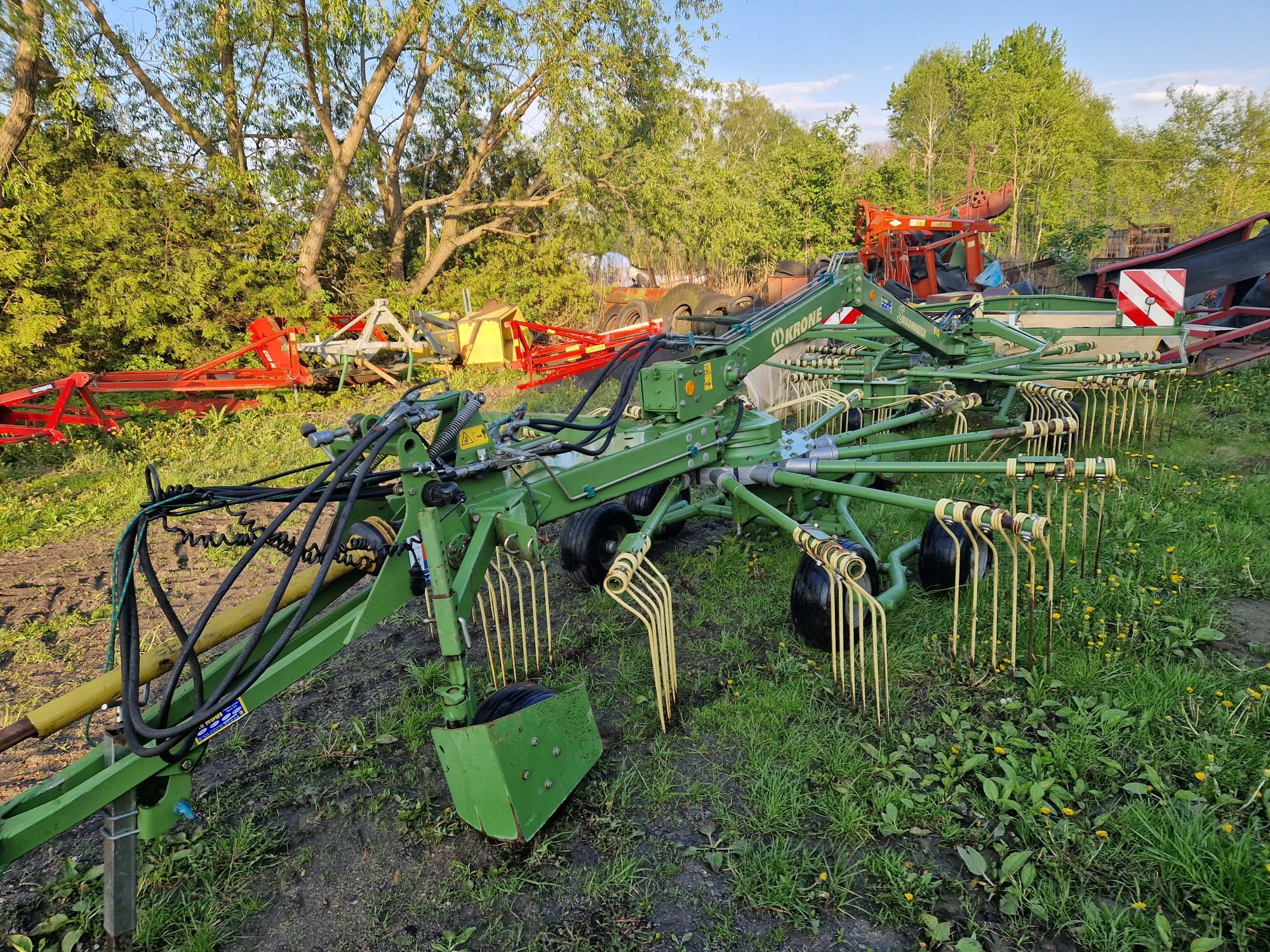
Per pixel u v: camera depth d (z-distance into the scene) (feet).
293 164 62.23
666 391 15.21
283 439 34.73
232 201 54.39
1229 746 10.44
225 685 8.36
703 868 9.61
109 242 49.49
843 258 19.62
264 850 10.50
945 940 8.25
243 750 12.82
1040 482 20.36
